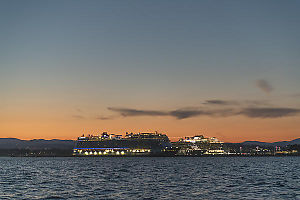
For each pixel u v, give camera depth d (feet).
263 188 307.78
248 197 251.60
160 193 277.03
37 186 335.26
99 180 402.11
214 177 441.68
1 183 367.25
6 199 247.70
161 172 555.28
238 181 379.14
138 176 465.88
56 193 280.31
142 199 245.45
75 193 279.69
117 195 266.77
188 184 348.38
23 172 574.97
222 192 280.51
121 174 509.35
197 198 248.32
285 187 315.37
